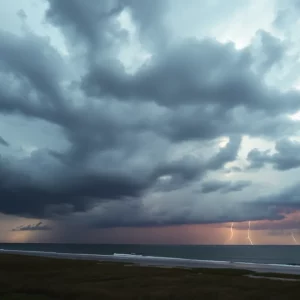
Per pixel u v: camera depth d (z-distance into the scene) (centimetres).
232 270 5544
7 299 2739
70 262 6612
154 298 2828
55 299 2773
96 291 3084
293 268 6812
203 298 2867
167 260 9575
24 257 7994
